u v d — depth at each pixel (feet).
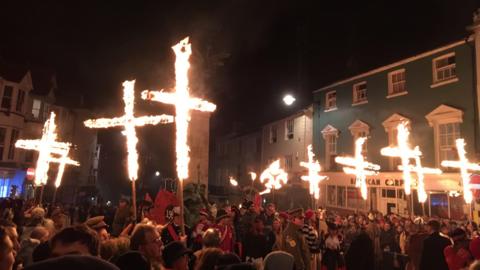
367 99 81.56
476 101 61.21
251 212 36.52
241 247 28.40
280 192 102.06
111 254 14.48
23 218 32.71
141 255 10.29
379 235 42.98
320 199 89.15
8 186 98.27
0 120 96.89
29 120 108.27
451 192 61.21
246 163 131.85
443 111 65.41
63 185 124.06
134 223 22.84
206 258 13.84
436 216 63.31
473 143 60.95
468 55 63.05
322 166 90.74
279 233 30.96
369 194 76.33
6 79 99.55
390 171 72.28
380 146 77.25
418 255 31.07
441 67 68.08
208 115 46.24
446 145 65.36
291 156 103.50
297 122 102.32
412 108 71.92
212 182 158.61
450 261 21.93
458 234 21.98
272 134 115.14
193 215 32.01
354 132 83.35
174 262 12.87
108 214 52.95
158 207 29.55
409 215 56.75
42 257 11.53
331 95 92.73
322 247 38.55
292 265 14.60
